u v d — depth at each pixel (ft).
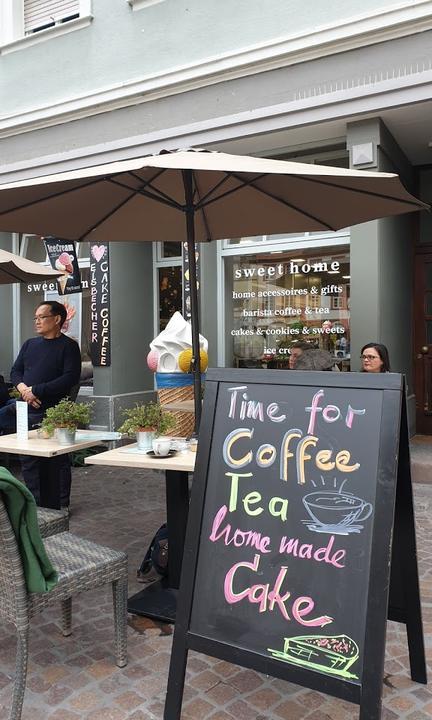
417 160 21.29
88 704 7.73
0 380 19.81
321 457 6.81
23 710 7.60
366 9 16.87
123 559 8.56
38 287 26.86
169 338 15.49
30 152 23.90
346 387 6.89
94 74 22.16
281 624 6.54
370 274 17.79
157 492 18.06
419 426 22.68
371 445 6.56
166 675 8.43
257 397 7.42
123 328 24.03
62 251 24.22
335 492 6.63
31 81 23.75
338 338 20.71
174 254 25.18
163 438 10.48
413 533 7.70
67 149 22.90
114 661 8.79
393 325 19.51
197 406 10.50
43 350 15.94
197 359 10.50
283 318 21.76
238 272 22.56
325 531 6.58
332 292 20.79
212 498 7.34
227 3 19.16
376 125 17.11
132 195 11.35
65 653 9.04
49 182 8.39
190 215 10.56
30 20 24.56
